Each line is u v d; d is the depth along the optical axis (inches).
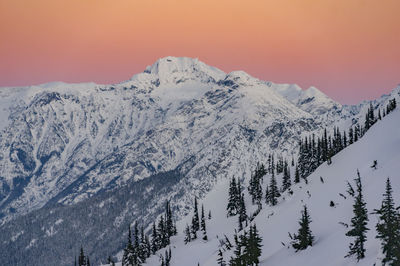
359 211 2790.4
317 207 4785.9
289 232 4662.9
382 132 5851.4
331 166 6186.0
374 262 2444.6
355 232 2753.4
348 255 2866.6
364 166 5137.8
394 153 4958.2
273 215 5895.7
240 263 4279.0
